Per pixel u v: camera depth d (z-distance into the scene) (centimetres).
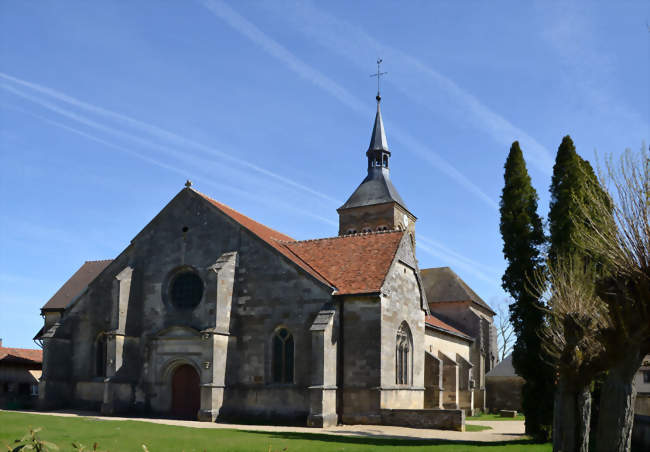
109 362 3622
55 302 4647
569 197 2736
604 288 1527
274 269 3519
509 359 6112
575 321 1997
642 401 2830
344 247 3856
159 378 3631
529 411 2767
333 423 3181
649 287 1434
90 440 2108
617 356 1453
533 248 2939
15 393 4259
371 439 2527
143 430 2506
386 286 3397
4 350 4559
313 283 3400
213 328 3375
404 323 3669
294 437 2478
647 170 1487
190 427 2797
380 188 6538
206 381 3319
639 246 1467
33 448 848
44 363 3838
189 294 3744
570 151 2817
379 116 6856
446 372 4666
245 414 3397
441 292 6372
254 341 3484
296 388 3309
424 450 2150
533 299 2839
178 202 3897
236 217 3862
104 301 3984
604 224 1584
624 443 1401
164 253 3856
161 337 3656
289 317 3416
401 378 3612
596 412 2703
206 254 3731
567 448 1938
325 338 3181
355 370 3291
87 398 3859
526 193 3025
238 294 3581
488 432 3122
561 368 2003
